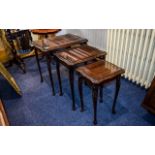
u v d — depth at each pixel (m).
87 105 2.13
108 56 2.61
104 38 2.79
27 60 3.39
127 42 2.24
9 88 2.57
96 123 1.86
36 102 2.24
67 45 2.14
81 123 1.88
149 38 2.00
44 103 2.22
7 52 3.16
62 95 2.34
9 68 3.14
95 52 1.93
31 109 2.13
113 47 2.46
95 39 2.96
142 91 2.33
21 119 1.98
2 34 2.94
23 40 3.18
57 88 2.50
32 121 1.94
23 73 2.95
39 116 2.01
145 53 2.09
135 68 2.30
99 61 1.82
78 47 2.10
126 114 1.97
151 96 1.82
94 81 1.49
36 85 2.60
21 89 2.52
